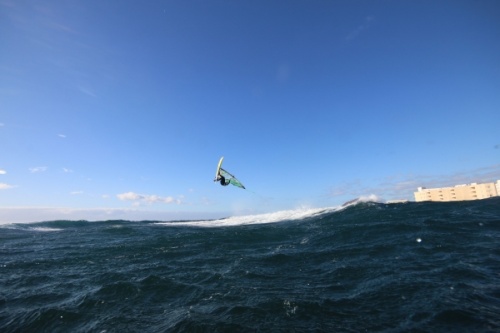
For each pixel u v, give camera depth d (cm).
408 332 630
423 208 2523
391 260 1155
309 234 1902
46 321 809
